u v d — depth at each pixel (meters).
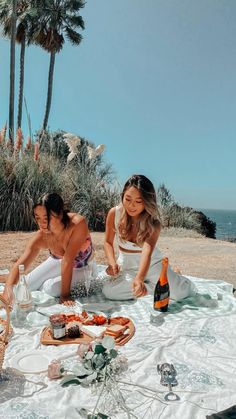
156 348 2.15
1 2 18.06
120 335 2.31
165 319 2.66
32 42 18.69
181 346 2.22
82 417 1.56
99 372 1.79
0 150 9.04
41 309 2.82
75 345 2.21
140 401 1.67
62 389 1.74
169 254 6.93
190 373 1.91
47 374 1.86
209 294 3.26
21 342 2.25
